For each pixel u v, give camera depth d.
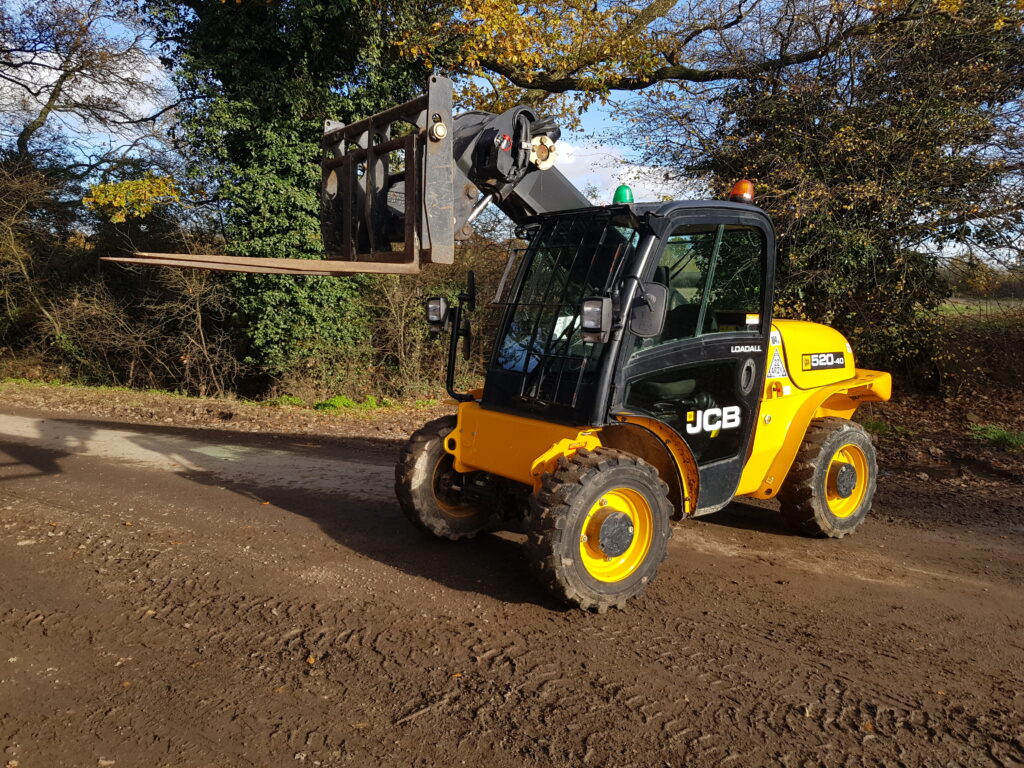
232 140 13.70
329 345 14.02
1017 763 2.84
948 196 11.18
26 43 17.59
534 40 13.57
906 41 11.43
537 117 4.51
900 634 3.97
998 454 8.69
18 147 17.81
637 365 4.25
